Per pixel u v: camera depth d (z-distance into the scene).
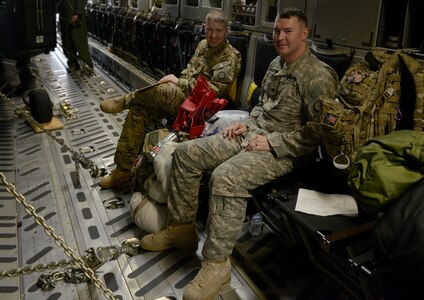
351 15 2.72
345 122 2.07
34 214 1.52
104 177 3.47
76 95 6.33
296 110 2.51
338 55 2.82
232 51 3.35
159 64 5.94
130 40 7.24
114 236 2.81
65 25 7.52
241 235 2.81
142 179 2.94
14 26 5.21
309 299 2.23
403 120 2.21
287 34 2.42
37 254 2.57
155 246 2.59
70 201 3.24
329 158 2.53
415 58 2.35
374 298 1.69
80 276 2.33
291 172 2.44
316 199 2.16
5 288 2.27
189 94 3.31
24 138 4.52
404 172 1.68
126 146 3.40
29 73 6.41
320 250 2.56
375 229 1.59
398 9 2.54
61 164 3.90
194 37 4.67
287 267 2.49
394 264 1.47
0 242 2.67
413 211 1.49
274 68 2.72
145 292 2.28
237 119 3.18
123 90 6.69
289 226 2.47
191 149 2.47
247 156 2.33
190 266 2.51
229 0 4.08
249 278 2.38
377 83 2.13
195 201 2.55
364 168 1.76
